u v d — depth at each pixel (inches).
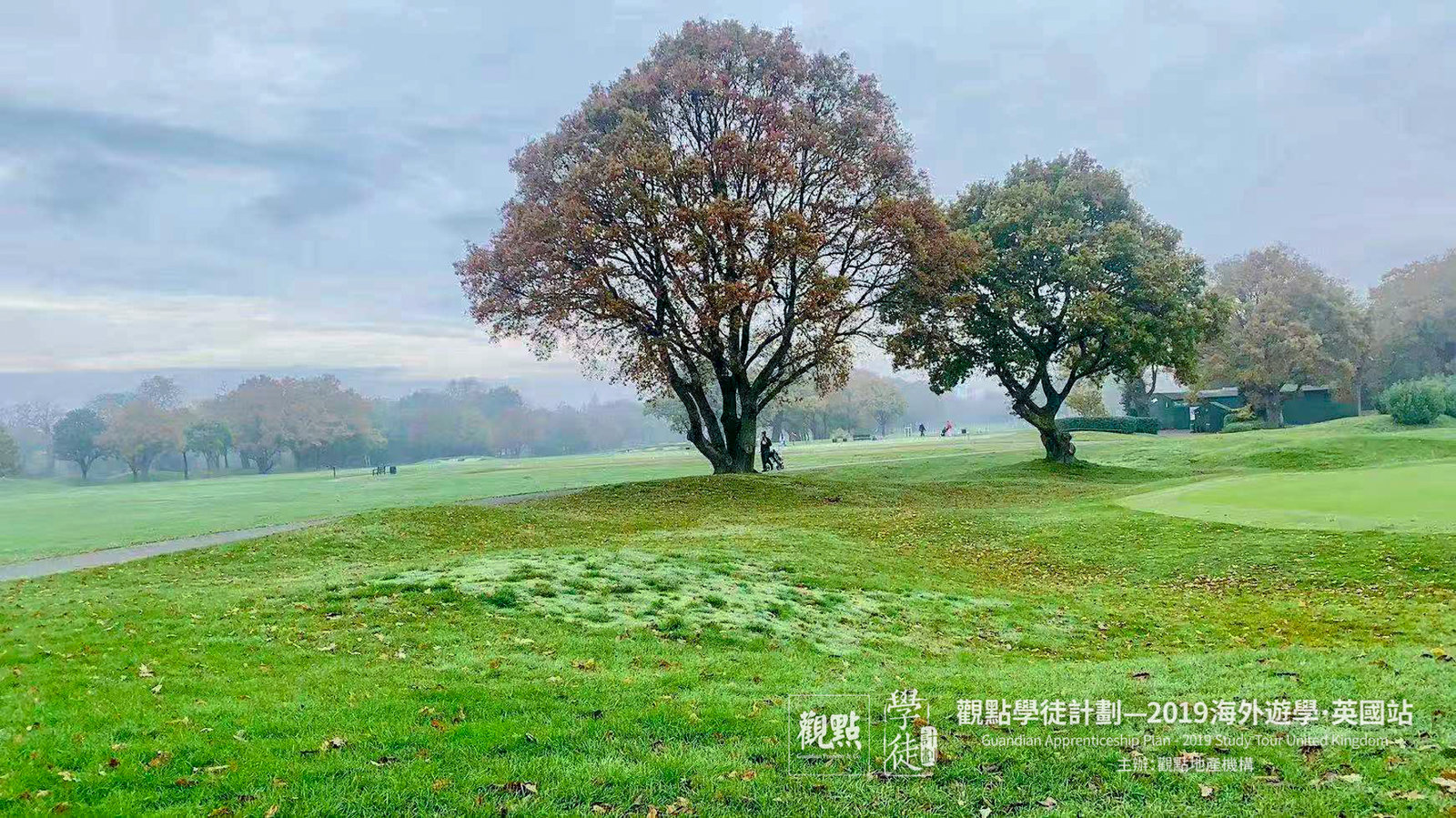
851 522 1058.7
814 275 1375.5
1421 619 506.6
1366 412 3511.3
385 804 232.8
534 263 1369.3
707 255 1359.5
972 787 246.4
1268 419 2928.2
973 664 440.5
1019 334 1780.3
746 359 1573.6
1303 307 2945.4
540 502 1289.4
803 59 1502.2
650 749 273.4
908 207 1406.3
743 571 638.5
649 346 1392.7
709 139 1491.1
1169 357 1688.0
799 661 420.5
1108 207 1784.0
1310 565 654.5
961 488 1469.0
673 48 1504.7
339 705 315.3
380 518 986.7
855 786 247.8
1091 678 376.2
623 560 629.6
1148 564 729.6
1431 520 716.7
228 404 6097.4
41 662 386.3
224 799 235.6
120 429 5393.7
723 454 1606.8
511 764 258.7
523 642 425.7
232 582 647.8
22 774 247.3
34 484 5260.8
